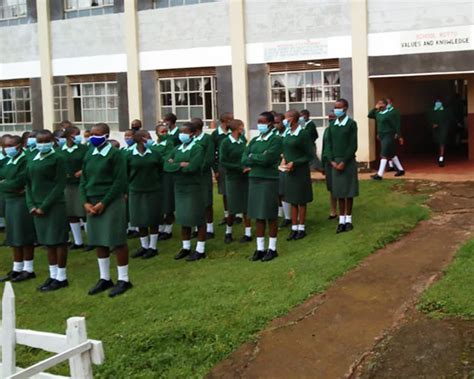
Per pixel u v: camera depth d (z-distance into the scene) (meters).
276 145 7.99
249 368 5.26
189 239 8.80
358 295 6.43
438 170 13.78
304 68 14.70
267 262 7.97
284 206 10.01
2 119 19.11
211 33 15.62
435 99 18.09
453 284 6.27
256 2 14.98
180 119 16.39
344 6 13.98
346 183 8.97
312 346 5.49
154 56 16.41
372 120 14.11
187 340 5.84
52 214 7.77
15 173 8.20
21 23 18.34
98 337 6.20
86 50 17.33
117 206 7.43
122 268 7.50
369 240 8.21
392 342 5.33
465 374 4.72
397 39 13.51
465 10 12.80
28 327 6.73
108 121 17.33
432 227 8.90
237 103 15.40
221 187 10.28
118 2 16.75
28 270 8.48
